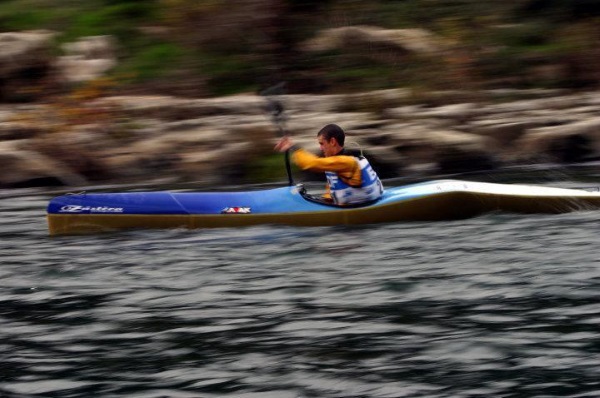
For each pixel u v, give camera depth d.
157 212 30.92
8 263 27.64
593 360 17.55
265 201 30.80
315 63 67.81
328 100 59.44
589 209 31.38
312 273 24.88
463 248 26.83
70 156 52.12
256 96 60.25
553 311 20.55
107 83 63.66
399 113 56.28
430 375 17.14
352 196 30.48
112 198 31.28
